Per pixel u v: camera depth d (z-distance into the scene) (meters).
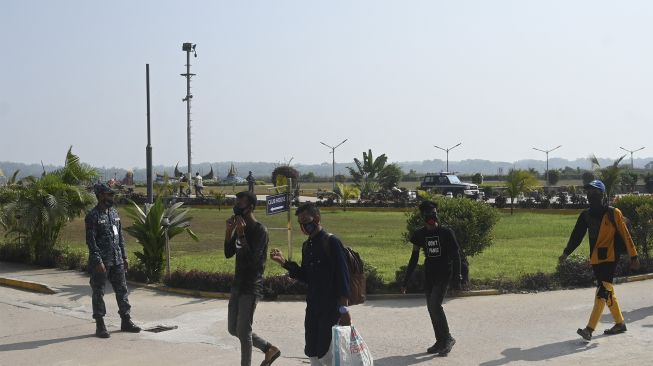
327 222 29.89
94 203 16.81
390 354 8.17
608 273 8.66
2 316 10.52
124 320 9.45
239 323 7.12
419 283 11.80
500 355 8.05
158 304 11.43
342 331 6.04
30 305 11.39
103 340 8.98
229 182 84.56
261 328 9.55
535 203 37.03
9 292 12.72
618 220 8.60
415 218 12.90
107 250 9.30
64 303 11.55
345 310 6.27
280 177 27.53
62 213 15.87
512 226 26.61
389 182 55.34
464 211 12.57
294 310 10.73
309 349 6.46
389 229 26.12
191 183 52.12
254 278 7.16
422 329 9.40
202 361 7.96
